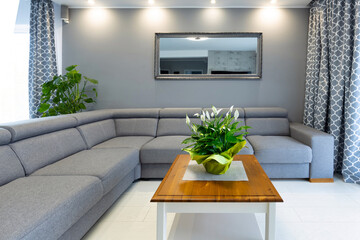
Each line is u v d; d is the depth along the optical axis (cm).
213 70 378
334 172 297
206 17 374
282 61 373
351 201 221
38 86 369
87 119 290
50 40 371
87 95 391
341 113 288
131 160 242
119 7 379
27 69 407
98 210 181
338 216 194
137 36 381
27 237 104
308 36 363
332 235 168
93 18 383
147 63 383
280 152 263
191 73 380
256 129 339
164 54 381
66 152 230
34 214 116
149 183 274
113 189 209
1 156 167
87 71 389
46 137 216
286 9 369
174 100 386
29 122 204
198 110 348
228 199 128
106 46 385
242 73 376
